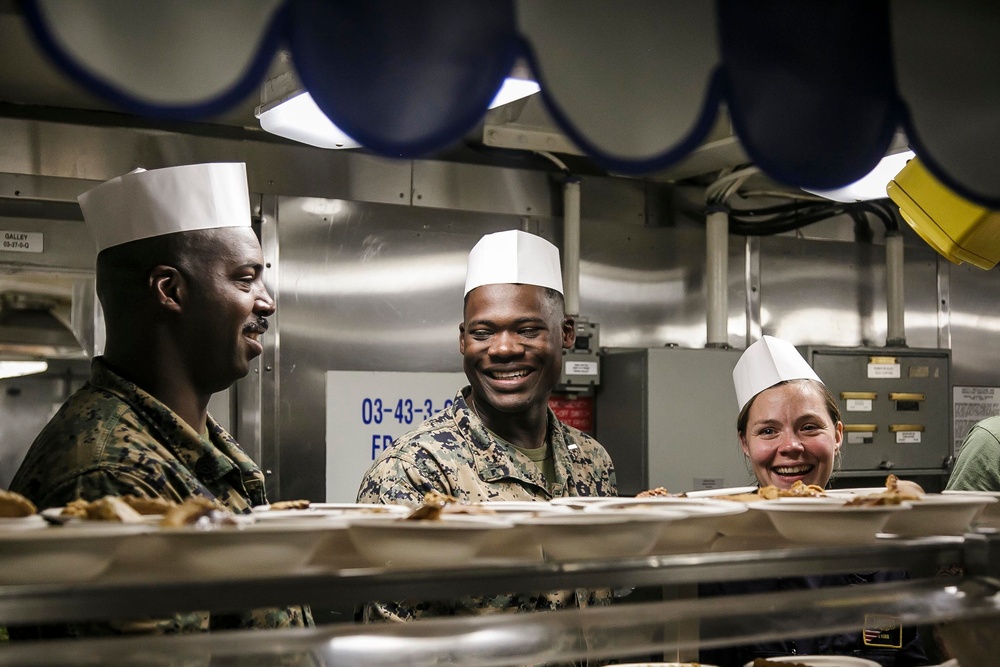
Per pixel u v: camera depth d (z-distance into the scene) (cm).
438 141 94
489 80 96
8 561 83
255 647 89
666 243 341
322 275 296
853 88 114
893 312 362
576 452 212
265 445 285
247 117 281
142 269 138
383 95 91
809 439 194
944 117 120
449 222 312
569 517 104
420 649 92
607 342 331
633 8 102
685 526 114
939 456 339
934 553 120
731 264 349
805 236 360
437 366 308
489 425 203
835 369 327
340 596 89
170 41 82
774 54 109
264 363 287
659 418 300
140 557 90
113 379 137
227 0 84
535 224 323
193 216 140
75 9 78
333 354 295
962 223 188
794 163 110
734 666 161
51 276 271
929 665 138
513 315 196
